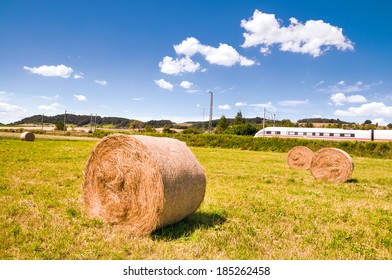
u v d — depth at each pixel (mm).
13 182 10953
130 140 7062
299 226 7391
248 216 8008
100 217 7461
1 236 5891
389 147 40406
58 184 11102
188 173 7129
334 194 11750
